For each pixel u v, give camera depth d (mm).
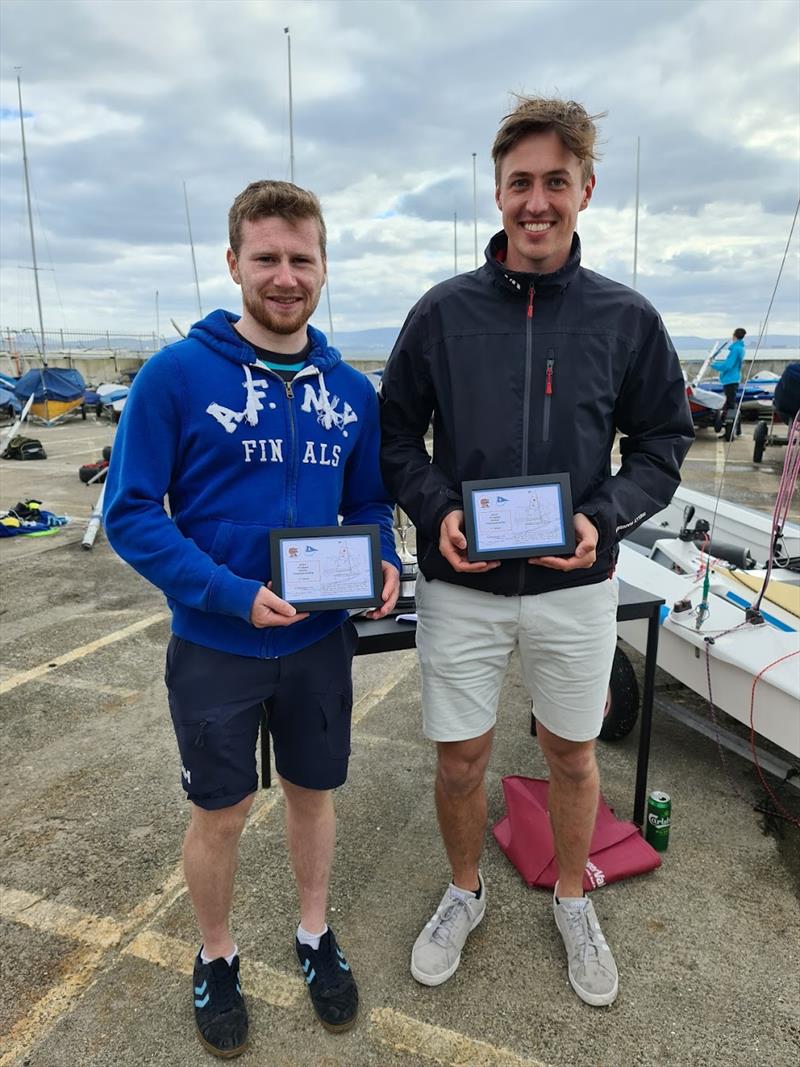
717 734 2805
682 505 4855
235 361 1546
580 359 1656
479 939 2053
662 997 1866
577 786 1881
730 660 2508
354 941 2041
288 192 1489
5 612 4668
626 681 2887
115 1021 1799
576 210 1618
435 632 1811
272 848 2414
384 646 2324
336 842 2455
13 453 11211
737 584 3102
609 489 1691
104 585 5215
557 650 1764
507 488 1646
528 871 2262
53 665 3850
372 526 1612
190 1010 1826
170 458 1536
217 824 1626
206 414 1512
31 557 5934
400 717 3305
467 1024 1787
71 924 2098
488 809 2652
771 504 7645
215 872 1659
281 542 1556
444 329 1707
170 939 2041
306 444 1607
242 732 1604
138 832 2496
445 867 2334
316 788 1726
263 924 2094
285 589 1558
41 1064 1693
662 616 2793
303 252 1501
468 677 1808
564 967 1957
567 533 1637
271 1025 1786
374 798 2695
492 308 1685
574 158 1565
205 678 1580
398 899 2199
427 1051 1719
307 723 1694
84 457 11555
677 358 1763
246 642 1582
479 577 1726
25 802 2668
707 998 1863
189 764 1594
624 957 1990
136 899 2189
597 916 2133
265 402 1554
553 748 1880
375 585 1604
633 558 3418
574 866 1963
